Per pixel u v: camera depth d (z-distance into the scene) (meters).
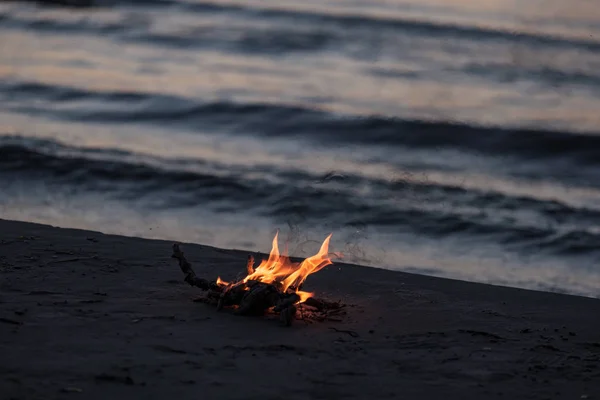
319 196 25.27
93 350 11.37
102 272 15.10
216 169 27.77
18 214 22.06
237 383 10.62
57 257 15.80
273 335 12.51
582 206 25.97
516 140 34.09
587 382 11.48
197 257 16.73
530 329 13.74
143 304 13.51
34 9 60.19
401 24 56.31
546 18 59.84
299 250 20.31
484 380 11.36
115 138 31.67
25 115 34.44
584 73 46.47
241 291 13.59
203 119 35.91
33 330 11.96
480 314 14.44
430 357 12.08
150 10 61.31
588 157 32.66
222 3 62.59
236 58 49.12
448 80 45.09
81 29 54.81
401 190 26.62
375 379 11.13
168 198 24.38
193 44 52.12
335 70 46.94
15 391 9.92
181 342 11.91
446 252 20.89
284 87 42.44
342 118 35.66
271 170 28.23
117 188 24.92
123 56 48.22
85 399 9.85
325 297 14.98
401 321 13.74
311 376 11.05
